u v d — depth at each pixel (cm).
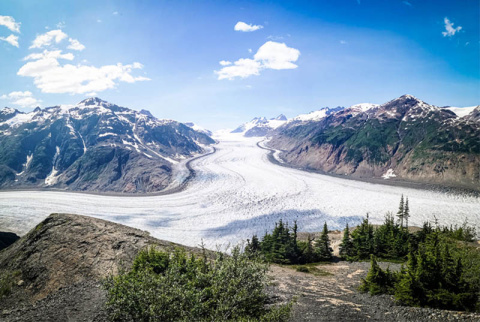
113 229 3067
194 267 1612
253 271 1412
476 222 9762
